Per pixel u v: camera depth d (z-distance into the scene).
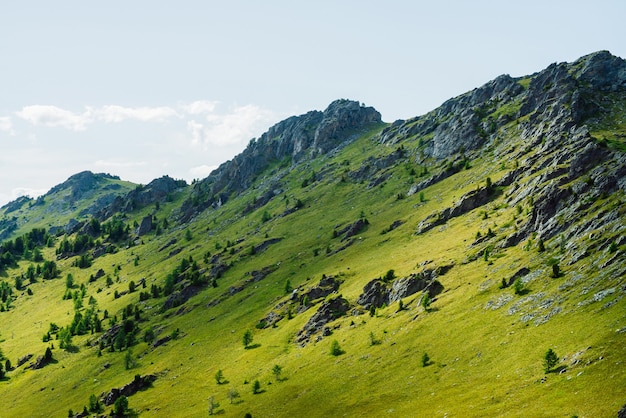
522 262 140.12
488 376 100.25
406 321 143.38
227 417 131.62
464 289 144.12
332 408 113.75
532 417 78.62
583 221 138.75
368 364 129.88
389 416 100.31
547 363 90.75
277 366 148.00
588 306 103.62
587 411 74.44
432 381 108.75
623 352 84.12
